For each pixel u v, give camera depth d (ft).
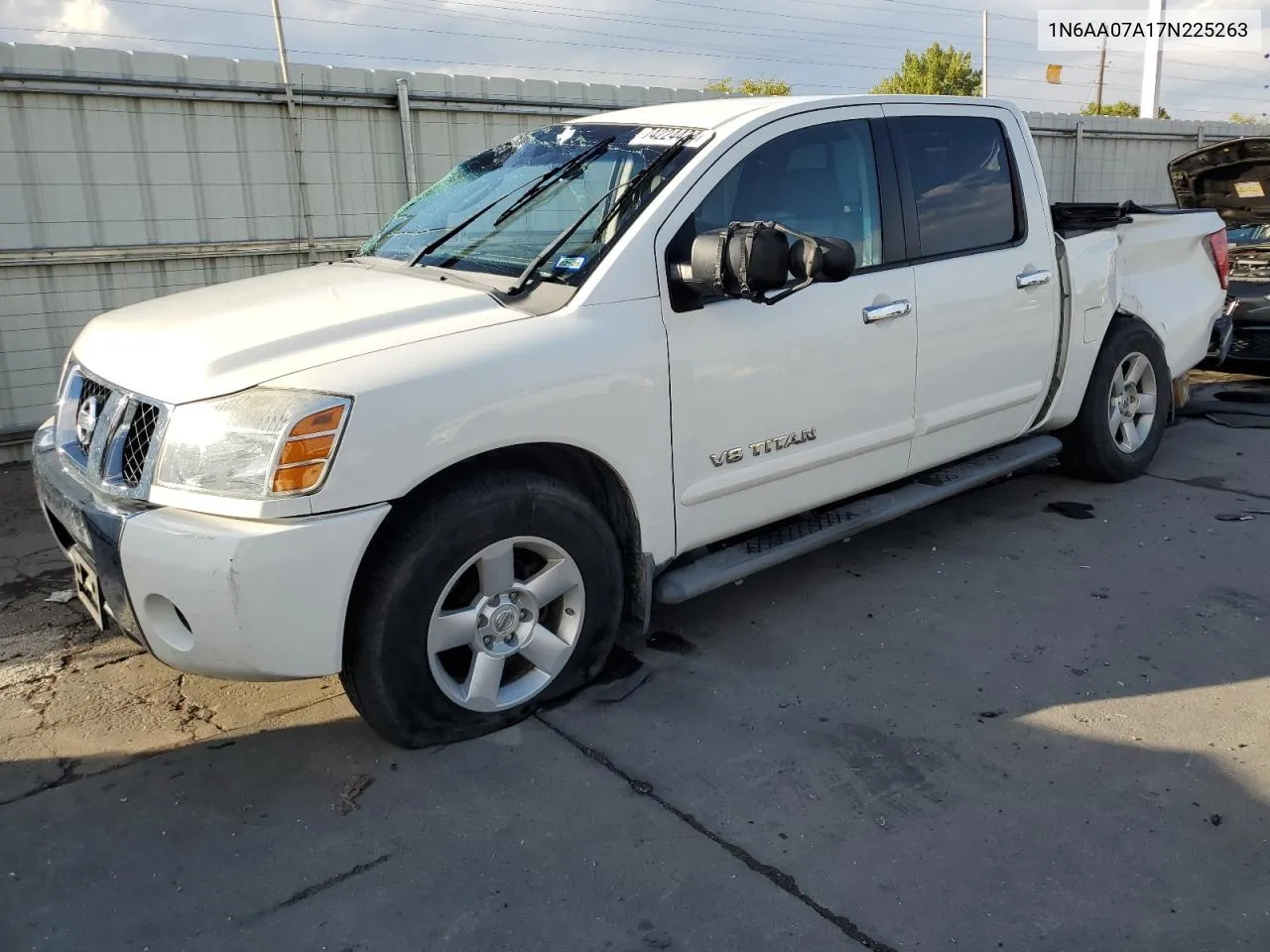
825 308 12.00
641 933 7.52
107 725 10.76
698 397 10.93
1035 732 10.09
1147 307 17.71
